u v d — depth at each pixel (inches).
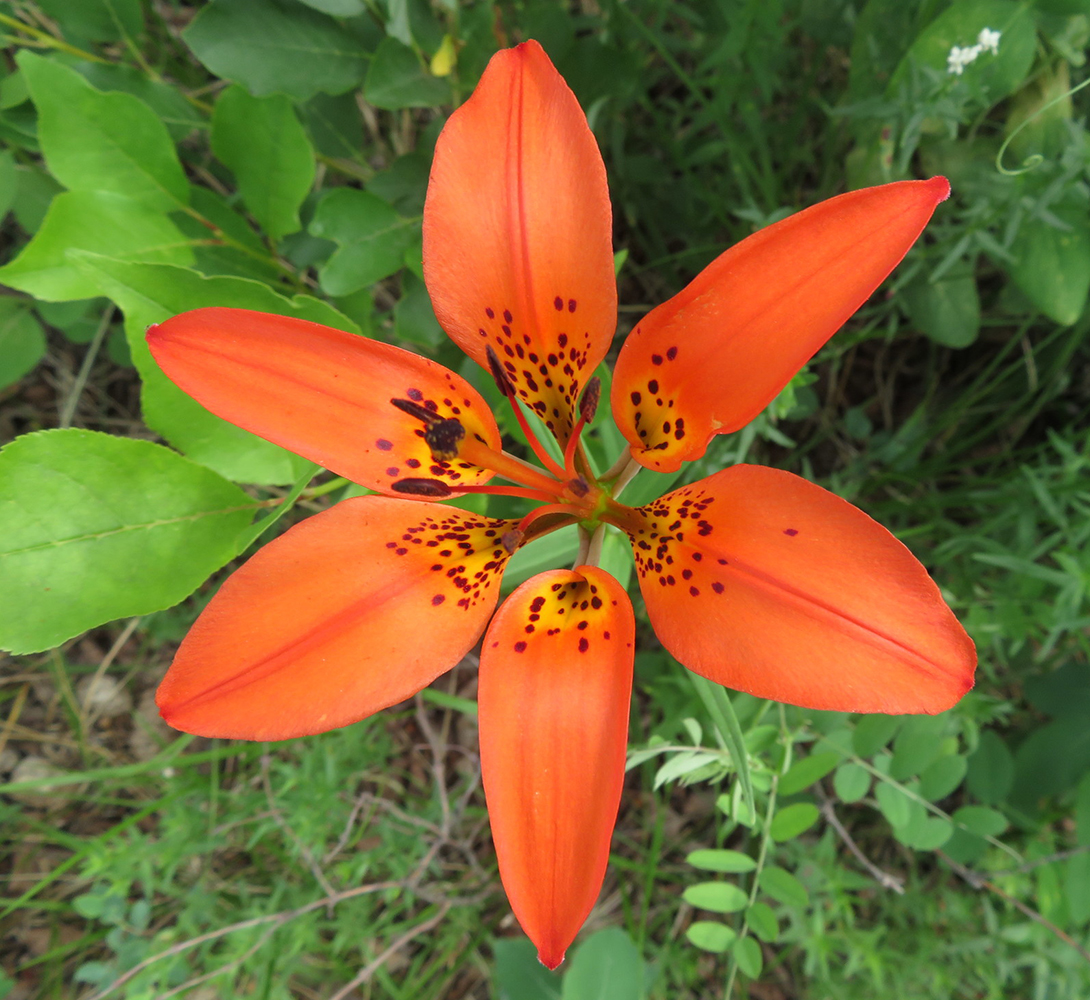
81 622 4.9
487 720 4.1
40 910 8.9
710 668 4.0
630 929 8.0
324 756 7.4
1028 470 7.1
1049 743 7.3
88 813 9.2
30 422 9.7
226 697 4.0
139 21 6.5
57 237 5.9
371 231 6.7
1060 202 6.7
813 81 8.0
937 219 7.7
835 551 3.8
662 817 8.0
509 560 4.7
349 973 8.2
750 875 8.4
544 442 5.2
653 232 9.1
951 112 6.3
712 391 4.2
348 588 4.3
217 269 6.6
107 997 7.3
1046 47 7.0
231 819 7.6
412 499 4.5
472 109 4.3
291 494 4.6
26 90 6.5
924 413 9.6
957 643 3.6
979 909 7.6
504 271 4.5
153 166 6.1
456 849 8.8
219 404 4.2
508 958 6.8
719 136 9.0
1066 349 8.2
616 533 5.1
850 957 7.0
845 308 3.8
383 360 4.4
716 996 8.3
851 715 6.7
